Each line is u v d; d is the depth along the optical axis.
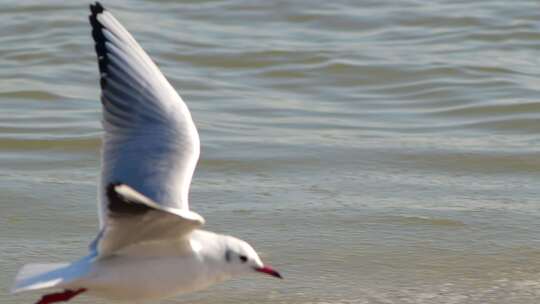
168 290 8.13
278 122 16.58
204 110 17.06
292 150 15.16
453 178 14.25
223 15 21.89
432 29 21.25
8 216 12.66
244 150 15.12
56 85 18.12
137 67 8.63
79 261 7.94
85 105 17.19
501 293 10.76
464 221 12.59
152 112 8.59
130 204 7.07
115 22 8.62
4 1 22.14
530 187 13.89
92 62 19.30
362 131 16.20
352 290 10.79
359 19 21.70
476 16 21.72
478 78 18.58
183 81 18.44
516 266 11.40
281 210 12.92
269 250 11.76
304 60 19.45
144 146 8.43
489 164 14.72
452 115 17.14
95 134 15.66
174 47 19.92
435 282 11.00
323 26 21.44
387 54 19.78
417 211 12.90
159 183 8.22
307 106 17.52
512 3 22.47
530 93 17.81
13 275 11.02
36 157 14.85
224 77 18.80
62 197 13.27
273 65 19.27
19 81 18.22
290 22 21.64
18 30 20.70
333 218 12.66
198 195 13.45
